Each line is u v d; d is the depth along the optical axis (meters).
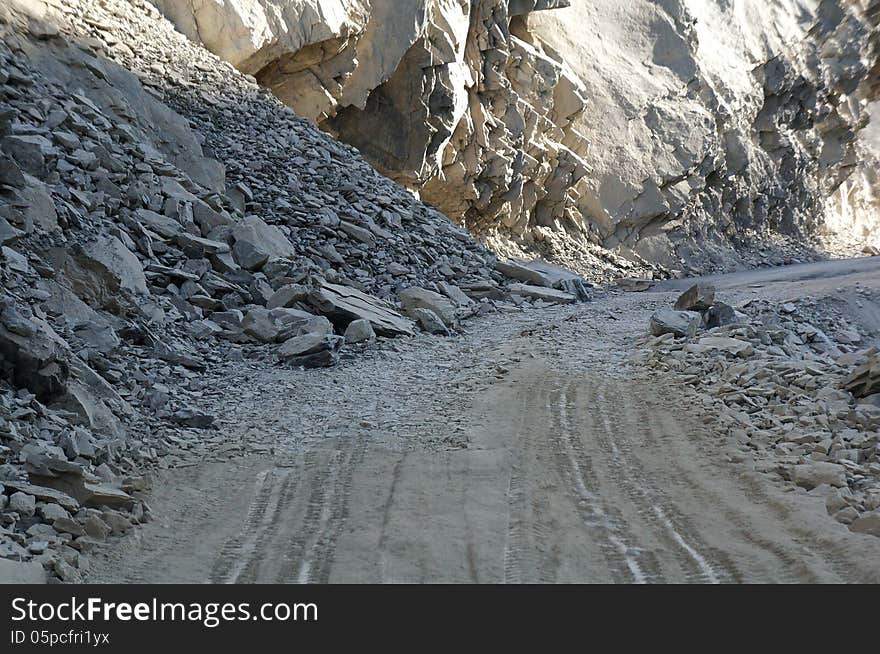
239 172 20.12
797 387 11.34
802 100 50.25
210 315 14.85
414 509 8.14
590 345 15.45
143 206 16.23
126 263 13.95
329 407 11.55
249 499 8.50
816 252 50.12
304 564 7.03
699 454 9.59
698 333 15.18
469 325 18.02
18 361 9.30
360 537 7.52
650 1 43.06
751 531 7.52
